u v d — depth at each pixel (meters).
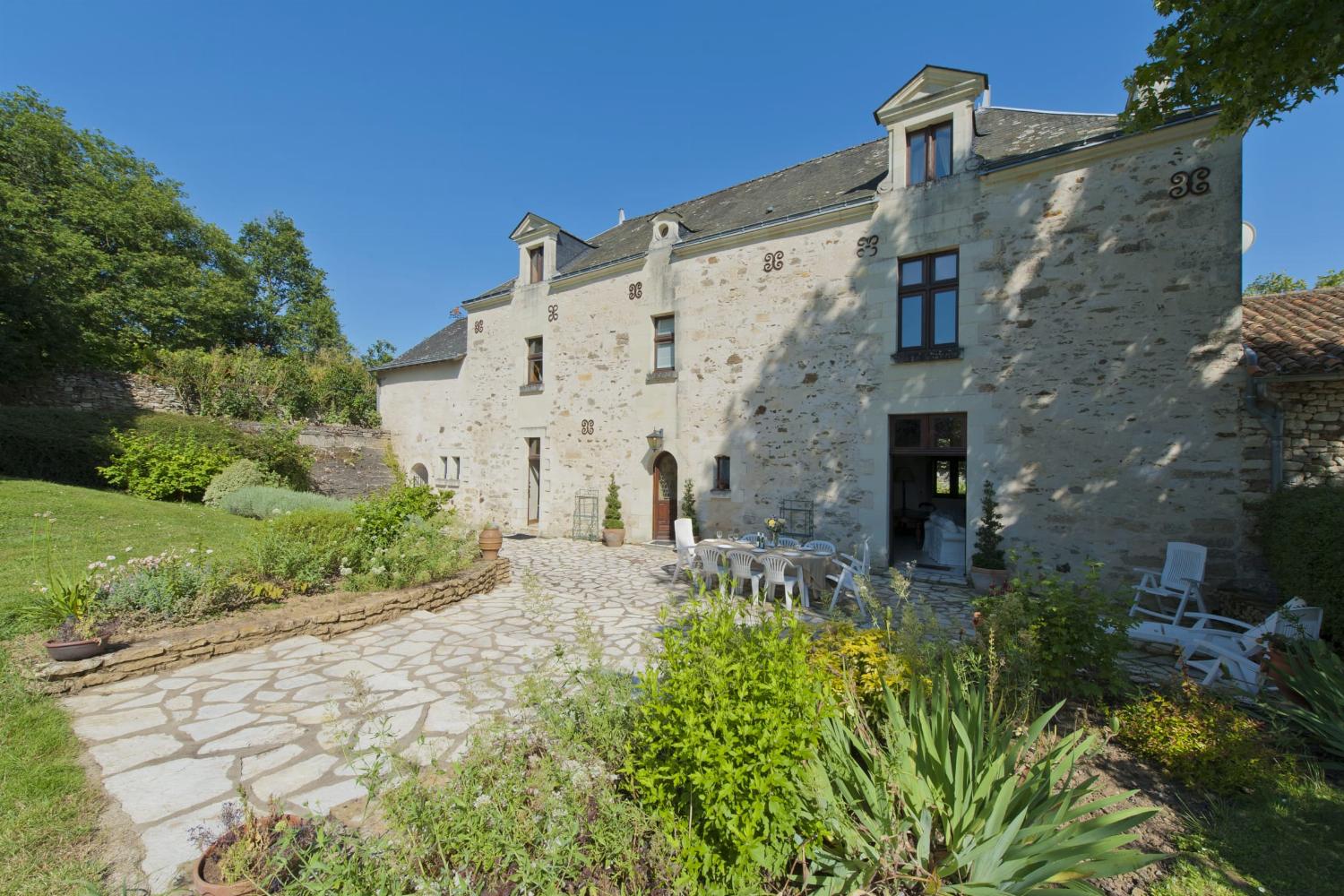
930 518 10.33
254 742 3.26
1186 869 2.38
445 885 1.72
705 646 2.31
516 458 14.32
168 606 4.88
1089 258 7.44
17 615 4.66
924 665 3.20
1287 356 6.21
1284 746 3.25
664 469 12.01
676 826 2.04
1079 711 3.58
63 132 18.03
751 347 10.38
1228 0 3.97
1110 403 7.28
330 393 18.06
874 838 2.17
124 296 18.59
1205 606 6.31
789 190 11.62
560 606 6.72
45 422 10.98
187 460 11.38
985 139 9.16
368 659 4.68
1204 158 6.81
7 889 2.09
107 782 2.82
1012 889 1.99
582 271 12.76
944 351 8.36
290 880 1.84
